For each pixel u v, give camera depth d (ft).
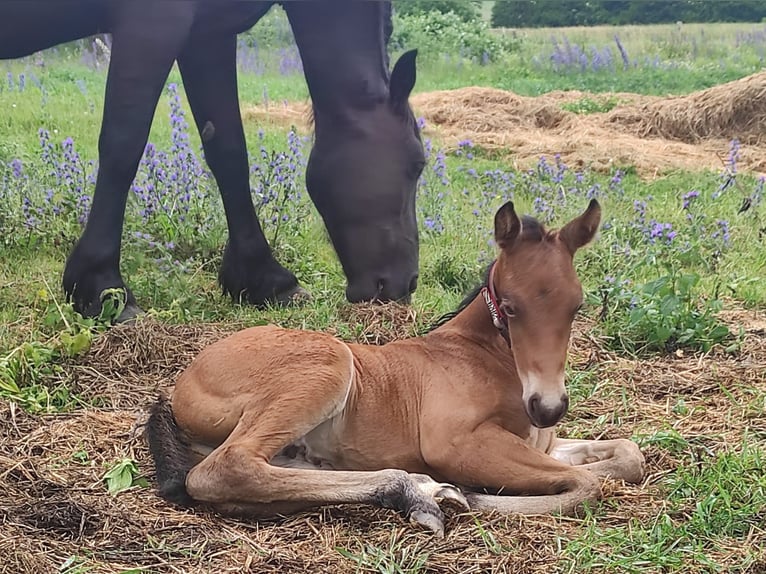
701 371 9.66
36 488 6.96
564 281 6.57
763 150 22.91
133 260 12.45
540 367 6.54
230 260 12.00
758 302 12.13
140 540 6.25
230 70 11.80
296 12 10.69
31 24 10.91
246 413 6.84
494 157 21.80
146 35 10.56
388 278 10.64
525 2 48.44
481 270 12.76
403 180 10.68
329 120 10.74
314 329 10.41
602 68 34.09
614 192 16.84
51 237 13.58
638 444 7.89
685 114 24.38
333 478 6.59
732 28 44.06
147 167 14.34
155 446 7.04
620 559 6.05
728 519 6.54
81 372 9.30
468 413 7.00
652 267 13.05
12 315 10.85
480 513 6.61
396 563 5.98
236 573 5.90
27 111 22.38
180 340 10.10
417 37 37.19
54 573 5.80
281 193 15.23
